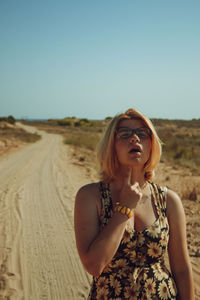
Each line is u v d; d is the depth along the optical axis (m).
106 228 1.42
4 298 3.54
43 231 5.95
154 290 1.47
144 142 1.64
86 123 104.69
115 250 1.40
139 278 1.49
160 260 1.56
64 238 5.56
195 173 14.30
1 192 9.50
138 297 1.46
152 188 1.66
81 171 14.41
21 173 13.47
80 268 4.37
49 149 28.16
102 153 1.66
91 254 1.39
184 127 76.31
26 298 3.55
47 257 4.73
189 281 1.58
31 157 20.66
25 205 7.97
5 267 4.34
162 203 1.62
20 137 45.69
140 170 1.67
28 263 4.50
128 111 1.67
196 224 6.24
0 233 5.81
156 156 1.67
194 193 8.82
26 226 6.25
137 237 1.51
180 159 19.91
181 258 1.60
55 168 15.23
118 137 1.63
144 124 1.66
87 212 1.56
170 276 1.56
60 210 7.50
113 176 1.62
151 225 1.54
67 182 11.34
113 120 1.66
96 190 1.62
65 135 59.06
